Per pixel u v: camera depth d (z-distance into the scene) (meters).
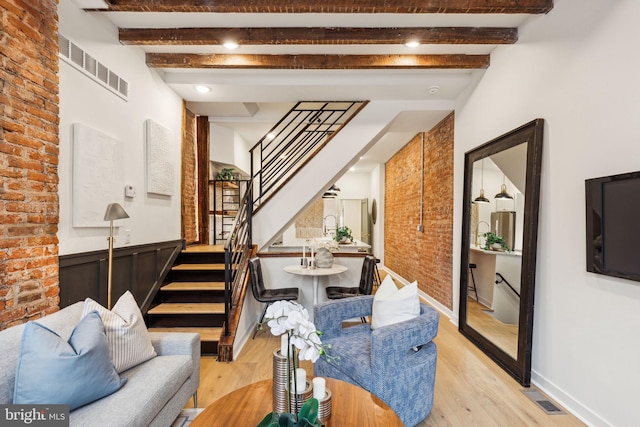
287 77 3.65
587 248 2.00
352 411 1.45
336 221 9.52
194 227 4.91
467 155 3.60
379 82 3.64
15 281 1.77
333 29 2.83
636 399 1.74
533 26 2.57
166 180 3.62
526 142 2.59
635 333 1.74
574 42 2.15
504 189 2.89
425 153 5.24
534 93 2.55
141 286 3.15
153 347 2.09
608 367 1.90
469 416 2.14
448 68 3.29
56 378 1.37
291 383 1.38
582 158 2.09
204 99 4.14
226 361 2.94
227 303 3.08
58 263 2.08
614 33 1.87
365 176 9.73
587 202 2.00
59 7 2.15
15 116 1.77
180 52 3.23
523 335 2.55
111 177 2.66
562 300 2.26
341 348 2.18
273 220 4.41
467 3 2.35
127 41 2.83
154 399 1.61
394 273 7.27
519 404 2.28
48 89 1.99
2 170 1.70
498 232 2.97
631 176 1.72
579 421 2.08
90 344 1.51
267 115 5.36
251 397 1.55
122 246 2.84
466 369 2.81
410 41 2.82
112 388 1.58
